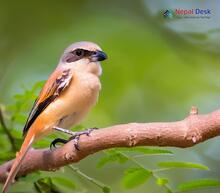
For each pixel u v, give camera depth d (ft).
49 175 18.45
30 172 18.17
